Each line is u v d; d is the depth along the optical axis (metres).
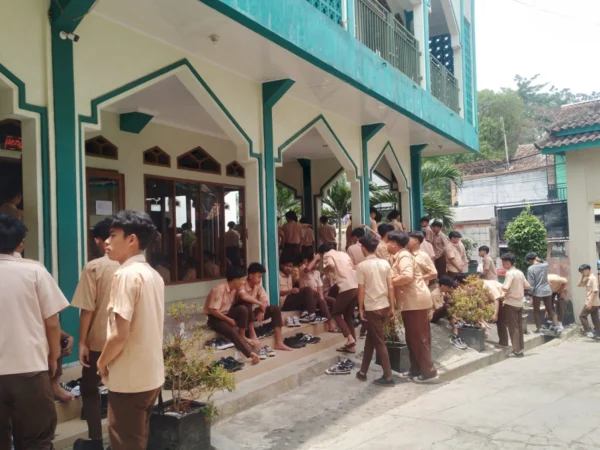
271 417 5.04
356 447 4.18
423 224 11.29
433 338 8.01
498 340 9.34
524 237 15.60
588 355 8.81
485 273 11.02
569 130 12.24
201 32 5.45
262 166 7.31
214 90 6.45
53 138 4.48
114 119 8.08
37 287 3.12
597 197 12.16
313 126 8.74
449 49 12.97
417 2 10.31
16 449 3.18
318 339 7.14
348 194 15.78
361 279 6.21
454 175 16.25
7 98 4.24
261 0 5.30
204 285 9.79
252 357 5.94
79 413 4.34
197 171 9.80
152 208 8.85
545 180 26.61
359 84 7.44
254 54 6.13
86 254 4.75
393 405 5.47
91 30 4.88
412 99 9.38
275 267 7.48
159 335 3.08
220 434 4.55
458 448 4.07
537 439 4.21
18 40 4.27
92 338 3.71
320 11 6.54
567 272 12.98
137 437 3.02
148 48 5.49
